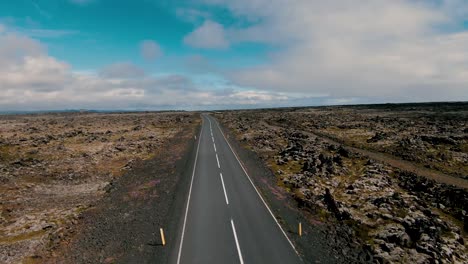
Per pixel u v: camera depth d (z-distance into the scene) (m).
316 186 35.81
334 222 27.39
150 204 31.09
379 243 23.27
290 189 35.84
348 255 21.75
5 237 25.47
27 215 29.98
